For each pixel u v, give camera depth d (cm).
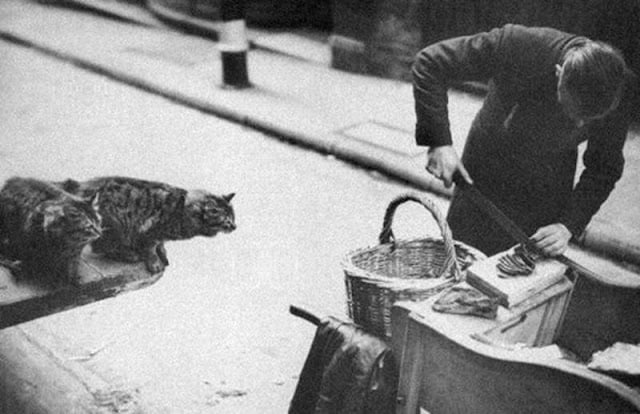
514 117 320
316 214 539
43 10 1092
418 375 274
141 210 382
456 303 270
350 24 766
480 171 340
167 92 763
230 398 362
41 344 403
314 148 639
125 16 1019
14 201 338
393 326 276
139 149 648
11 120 712
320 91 738
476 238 352
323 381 284
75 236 324
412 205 547
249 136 673
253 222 530
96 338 408
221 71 764
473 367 250
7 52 925
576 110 276
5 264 327
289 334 411
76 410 354
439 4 694
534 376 234
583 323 294
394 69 748
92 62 848
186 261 483
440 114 323
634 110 586
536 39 303
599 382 220
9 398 360
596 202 314
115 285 346
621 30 586
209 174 602
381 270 328
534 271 284
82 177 593
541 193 333
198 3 948
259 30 920
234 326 418
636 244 463
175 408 356
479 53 314
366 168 605
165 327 418
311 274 468
